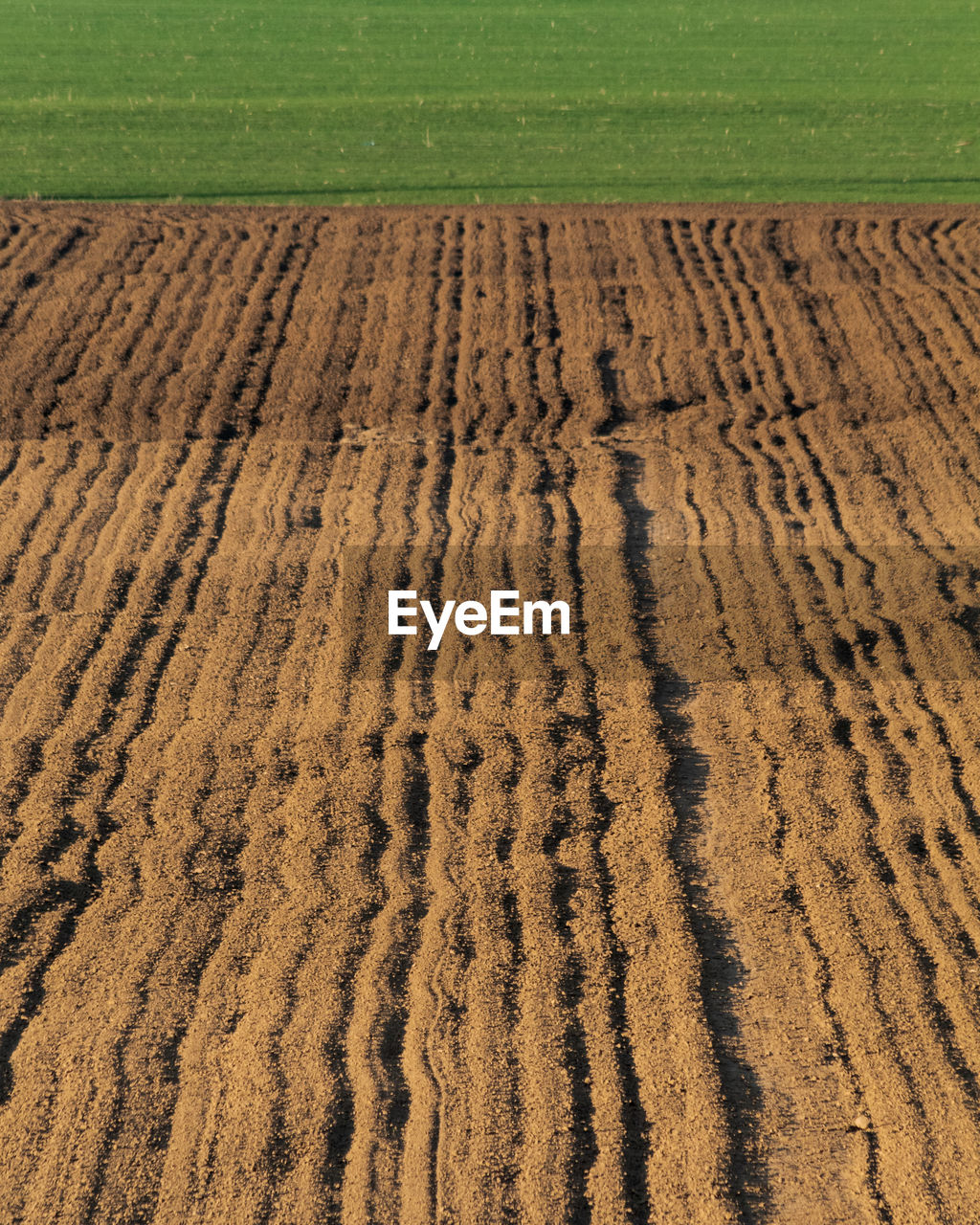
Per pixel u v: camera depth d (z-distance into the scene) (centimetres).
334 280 1574
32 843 765
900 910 726
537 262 1625
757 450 1270
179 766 837
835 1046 641
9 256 1617
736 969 688
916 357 1420
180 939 699
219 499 1172
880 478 1226
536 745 860
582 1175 572
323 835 775
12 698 902
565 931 709
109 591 1030
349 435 1284
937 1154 583
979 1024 650
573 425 1305
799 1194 567
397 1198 559
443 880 743
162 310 1495
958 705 912
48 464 1216
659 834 781
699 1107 605
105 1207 555
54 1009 657
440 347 1431
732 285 1570
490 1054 632
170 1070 622
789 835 786
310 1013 653
